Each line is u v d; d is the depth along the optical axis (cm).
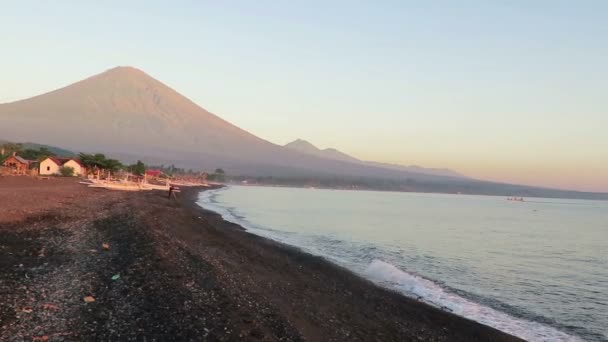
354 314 1589
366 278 2359
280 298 1603
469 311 1861
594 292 2423
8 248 1594
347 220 6519
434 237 4847
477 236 5272
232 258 2292
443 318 1698
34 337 901
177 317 1098
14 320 966
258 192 18012
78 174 9262
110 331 974
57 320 997
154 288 1293
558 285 2581
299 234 4309
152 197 6147
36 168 8994
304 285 1942
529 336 1585
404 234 4950
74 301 1123
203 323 1091
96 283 1284
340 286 2041
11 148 9819
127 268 1466
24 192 3875
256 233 4047
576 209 17725
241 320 1184
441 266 2961
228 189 18950
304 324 1332
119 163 9938
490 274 2805
